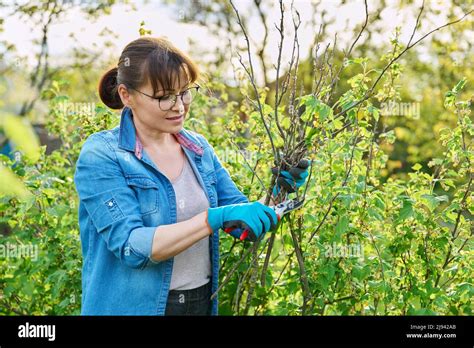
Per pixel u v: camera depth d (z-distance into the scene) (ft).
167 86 5.90
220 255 8.32
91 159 6.16
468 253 8.33
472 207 8.39
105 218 5.98
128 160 6.21
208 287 6.71
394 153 21.38
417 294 8.20
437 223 8.57
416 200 8.45
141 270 6.15
